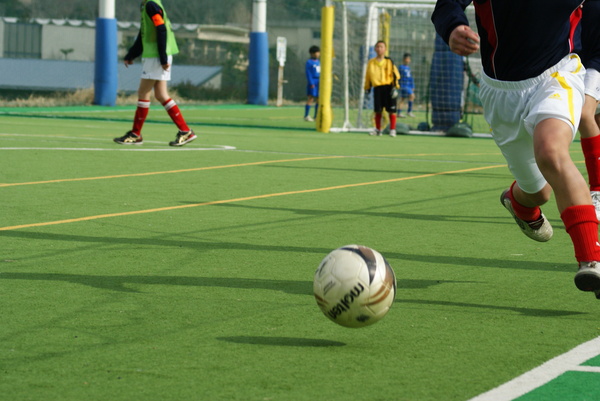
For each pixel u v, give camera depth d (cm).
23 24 4247
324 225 816
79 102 4041
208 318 471
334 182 1184
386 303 420
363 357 403
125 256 646
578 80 523
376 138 2380
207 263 627
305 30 5066
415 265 637
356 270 416
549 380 370
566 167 488
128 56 1664
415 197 1041
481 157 1730
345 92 2819
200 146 1778
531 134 521
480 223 854
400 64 3841
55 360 390
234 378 368
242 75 4878
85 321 461
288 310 492
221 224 805
